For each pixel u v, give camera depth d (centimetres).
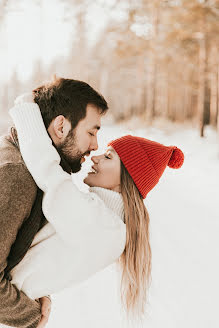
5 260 115
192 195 651
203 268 339
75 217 128
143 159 152
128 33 1421
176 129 2267
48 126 132
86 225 130
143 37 1476
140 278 151
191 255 369
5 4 917
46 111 131
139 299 154
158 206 566
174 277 320
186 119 4119
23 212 115
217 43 1636
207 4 1323
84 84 135
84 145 135
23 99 133
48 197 120
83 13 976
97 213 133
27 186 115
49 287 134
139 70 2902
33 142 120
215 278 319
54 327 234
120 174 152
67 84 132
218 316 258
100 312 255
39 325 143
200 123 1880
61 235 130
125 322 242
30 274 132
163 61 1777
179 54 1775
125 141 154
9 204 110
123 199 150
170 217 505
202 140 1723
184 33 1467
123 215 150
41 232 133
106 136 1697
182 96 3900
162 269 336
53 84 134
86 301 273
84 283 307
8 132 136
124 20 1258
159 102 3797
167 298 282
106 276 322
